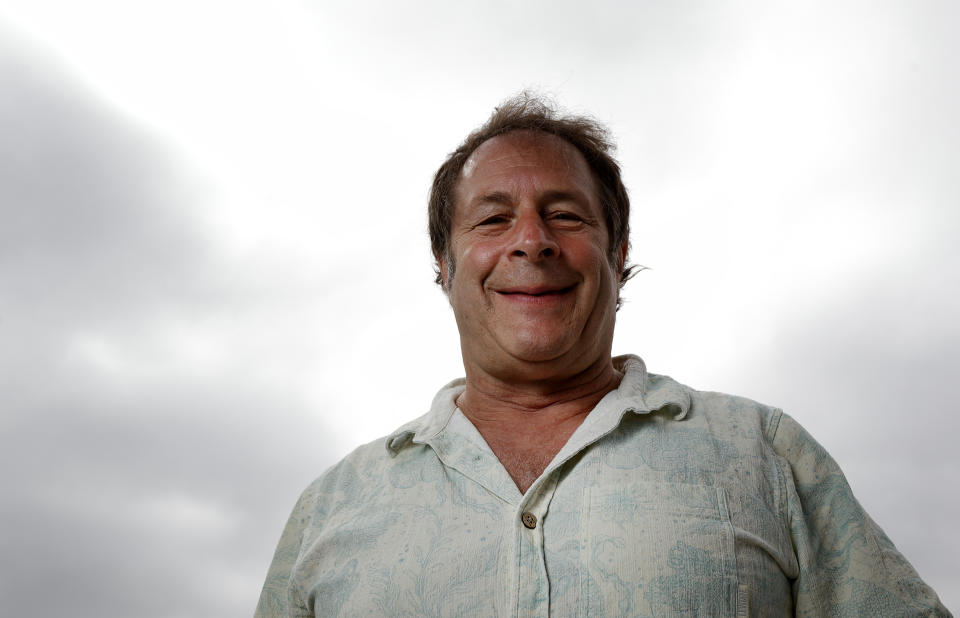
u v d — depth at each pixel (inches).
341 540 70.1
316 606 69.6
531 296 72.9
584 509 62.8
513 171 76.5
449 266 83.9
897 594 63.6
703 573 59.7
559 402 75.5
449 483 68.5
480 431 74.9
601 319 75.4
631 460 65.7
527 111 85.2
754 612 60.2
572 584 59.8
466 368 79.6
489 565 61.9
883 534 67.8
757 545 62.1
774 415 71.1
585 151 82.7
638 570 59.6
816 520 66.9
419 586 62.9
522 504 63.3
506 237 74.9
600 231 78.0
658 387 73.2
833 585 64.5
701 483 64.1
